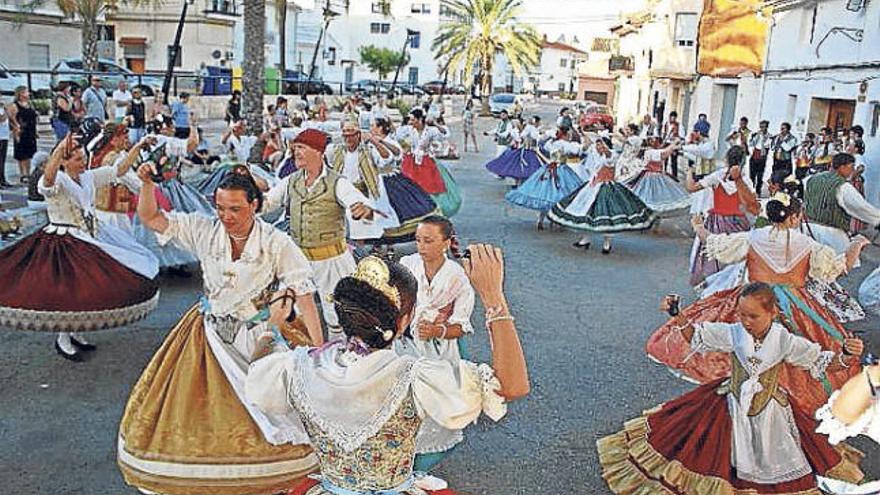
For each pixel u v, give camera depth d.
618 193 11.62
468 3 54.72
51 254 6.21
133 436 4.05
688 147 14.24
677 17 30.34
